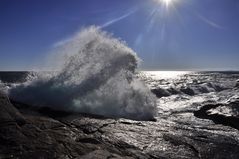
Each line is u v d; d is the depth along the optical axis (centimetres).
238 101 1093
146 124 741
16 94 875
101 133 589
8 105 534
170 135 641
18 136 452
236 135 698
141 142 564
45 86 906
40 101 839
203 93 2031
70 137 511
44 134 491
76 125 619
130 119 820
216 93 1898
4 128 461
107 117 766
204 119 919
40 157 399
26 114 660
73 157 421
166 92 1838
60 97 862
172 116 966
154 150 528
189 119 912
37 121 578
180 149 550
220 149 572
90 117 727
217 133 710
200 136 662
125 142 548
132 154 484
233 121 827
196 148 566
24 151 410
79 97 884
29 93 876
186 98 1587
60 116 704
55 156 412
